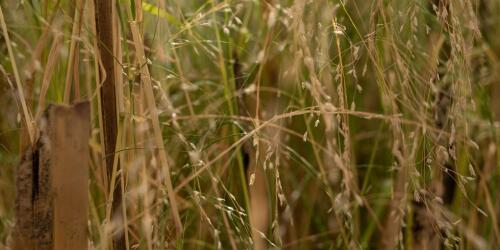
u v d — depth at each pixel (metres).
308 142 1.97
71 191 1.30
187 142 1.64
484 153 1.99
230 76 1.84
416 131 1.66
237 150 1.70
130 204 1.65
